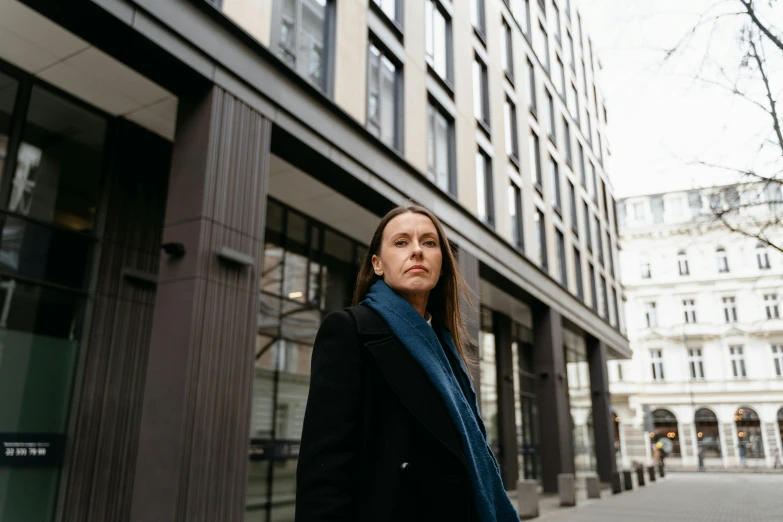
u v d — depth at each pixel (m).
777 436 40.78
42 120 8.05
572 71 29.73
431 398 1.42
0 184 7.44
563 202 23.95
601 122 35.16
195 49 7.60
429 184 13.19
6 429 7.06
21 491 7.07
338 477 1.29
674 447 43.53
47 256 7.80
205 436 6.68
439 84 15.06
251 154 8.19
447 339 1.83
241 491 6.98
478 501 1.39
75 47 7.35
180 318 6.93
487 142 17.44
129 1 6.79
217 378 6.96
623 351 30.78
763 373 42.16
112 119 8.96
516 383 22.62
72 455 7.50
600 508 15.21
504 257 16.97
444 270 1.94
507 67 20.80
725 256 45.44
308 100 9.54
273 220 11.70
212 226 7.33
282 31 9.68
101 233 8.47
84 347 7.95
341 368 1.41
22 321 7.43
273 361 11.12
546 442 19.05
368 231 13.60
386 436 1.38
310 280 12.49
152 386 6.89
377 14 12.64
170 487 6.30
